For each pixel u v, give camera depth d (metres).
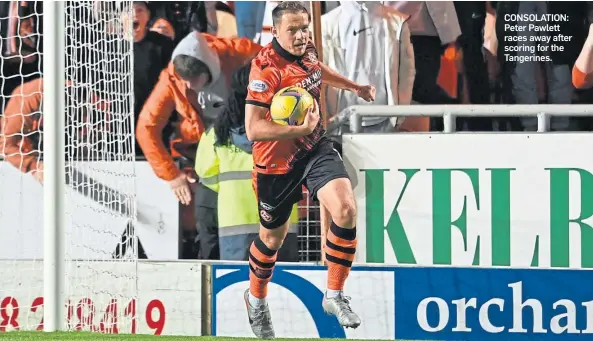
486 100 22.62
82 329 23.05
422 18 22.66
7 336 18.62
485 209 22.27
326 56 22.80
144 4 23.14
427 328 22.16
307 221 22.69
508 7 22.48
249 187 23.02
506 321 21.88
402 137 22.39
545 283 21.70
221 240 23.20
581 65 22.38
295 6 22.44
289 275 22.58
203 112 23.16
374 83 22.80
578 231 22.00
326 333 22.48
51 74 19.19
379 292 22.31
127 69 22.98
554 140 21.98
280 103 22.28
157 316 23.16
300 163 22.25
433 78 22.72
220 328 22.91
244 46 22.83
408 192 22.47
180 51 23.11
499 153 22.16
